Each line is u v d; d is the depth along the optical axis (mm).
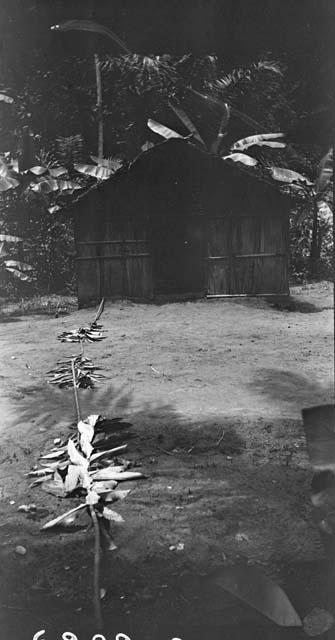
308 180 15492
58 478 4594
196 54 17188
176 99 18656
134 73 18688
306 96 16344
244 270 15742
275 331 11508
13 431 5922
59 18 18594
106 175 16828
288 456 5043
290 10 13484
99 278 15922
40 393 7445
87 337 11008
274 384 7598
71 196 18719
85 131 20297
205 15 15297
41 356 9703
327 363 8922
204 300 15453
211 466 4867
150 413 6441
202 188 15633
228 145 18625
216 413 6352
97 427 5227
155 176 15617
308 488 4402
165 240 15875
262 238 15672
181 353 9758
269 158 17172
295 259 18688
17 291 18625
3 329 12477
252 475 4656
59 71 20078
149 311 14281
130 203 15734
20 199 18625
